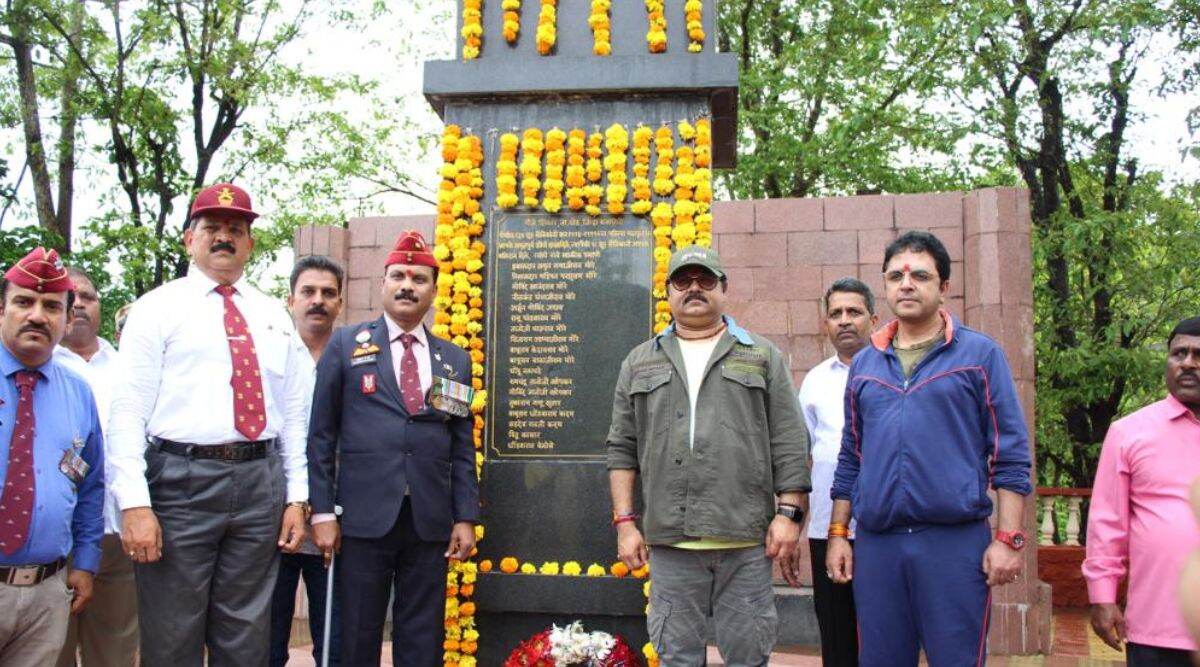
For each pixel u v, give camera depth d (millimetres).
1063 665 6176
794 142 13078
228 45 14664
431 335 4180
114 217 13586
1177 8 10289
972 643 3150
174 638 3406
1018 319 6805
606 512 4520
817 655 6176
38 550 3312
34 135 14344
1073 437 11844
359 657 3799
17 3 13156
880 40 10695
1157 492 3230
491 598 4480
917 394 3277
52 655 3385
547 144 4785
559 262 4707
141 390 3477
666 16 4895
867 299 4434
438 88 4820
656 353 3830
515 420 4625
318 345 4746
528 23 4918
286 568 4355
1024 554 6656
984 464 3283
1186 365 3221
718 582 3648
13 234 11641
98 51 14242
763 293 7426
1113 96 11539
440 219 4793
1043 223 11422
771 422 3746
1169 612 3125
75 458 3494
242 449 3547
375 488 3832
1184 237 10602
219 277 3691
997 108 11203
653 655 4312
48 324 3424
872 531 3307
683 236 4586
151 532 3354
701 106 4770
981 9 9203
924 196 7266
